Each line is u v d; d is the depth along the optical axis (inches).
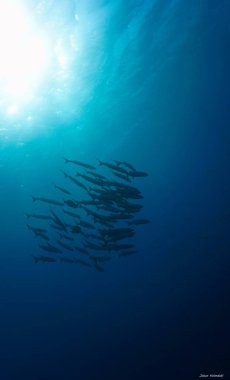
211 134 1632.6
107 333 1009.5
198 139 1640.0
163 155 1675.7
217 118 1449.3
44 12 550.0
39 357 1098.7
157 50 779.4
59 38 607.8
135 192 399.5
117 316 1115.9
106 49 677.3
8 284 2655.0
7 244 1918.1
